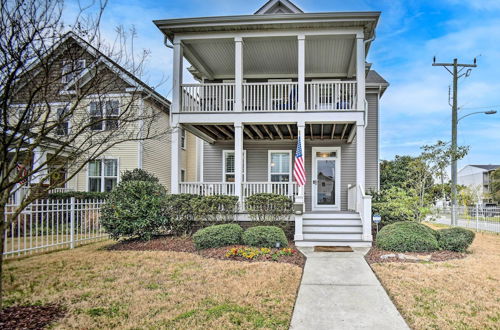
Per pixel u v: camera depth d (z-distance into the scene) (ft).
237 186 32.40
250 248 25.03
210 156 45.11
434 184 35.70
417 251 25.22
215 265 21.25
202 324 12.59
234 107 32.96
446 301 15.02
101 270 20.20
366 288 17.13
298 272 19.69
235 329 12.23
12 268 20.65
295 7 40.06
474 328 12.38
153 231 29.68
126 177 41.55
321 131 37.76
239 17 31.22
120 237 31.65
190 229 31.53
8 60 12.11
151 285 17.28
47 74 12.97
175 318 13.12
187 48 35.55
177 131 32.94
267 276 18.72
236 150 32.60
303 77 32.19
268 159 43.65
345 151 42.86
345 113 31.71
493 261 22.43
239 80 32.78
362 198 30.48
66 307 14.30
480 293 15.99
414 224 27.07
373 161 43.55
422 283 17.49
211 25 31.96
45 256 24.17
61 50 15.74
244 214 32.04
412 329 12.41
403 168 54.65
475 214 43.91
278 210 30.91
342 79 43.68
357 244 28.71
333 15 30.37
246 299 15.17
